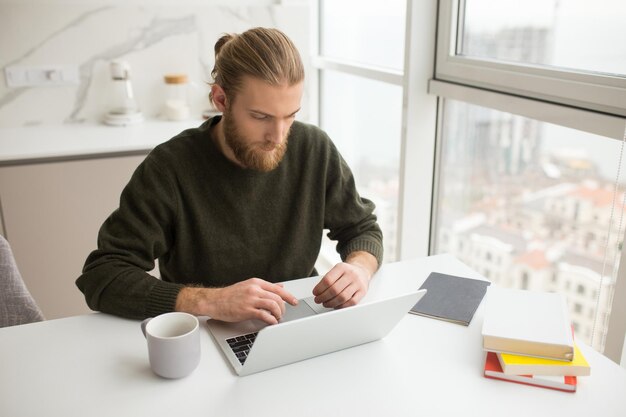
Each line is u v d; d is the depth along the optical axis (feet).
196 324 3.22
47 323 3.71
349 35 8.54
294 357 3.26
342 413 2.89
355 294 3.86
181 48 8.70
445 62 6.05
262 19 8.96
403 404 2.96
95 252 4.03
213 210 4.38
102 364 3.28
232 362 3.25
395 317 3.40
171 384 3.11
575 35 4.71
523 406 2.96
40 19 7.91
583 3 4.60
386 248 8.41
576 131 4.89
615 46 4.36
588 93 4.42
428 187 6.72
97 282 3.82
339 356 3.37
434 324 3.73
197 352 3.18
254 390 3.06
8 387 3.08
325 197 4.83
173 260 4.50
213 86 4.13
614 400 3.02
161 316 3.27
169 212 4.25
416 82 6.25
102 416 2.86
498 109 5.32
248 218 4.48
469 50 5.98
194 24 8.67
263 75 3.77
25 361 3.31
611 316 4.38
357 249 4.58
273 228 4.60
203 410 2.91
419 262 4.64
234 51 3.92
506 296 3.71
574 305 5.23
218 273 4.50
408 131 6.40
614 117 4.23
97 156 7.26
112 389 3.07
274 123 3.93
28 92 8.11
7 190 7.22
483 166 6.10
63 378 3.16
